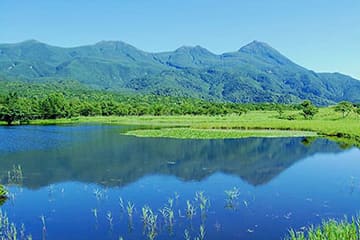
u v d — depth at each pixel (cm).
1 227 2955
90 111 18675
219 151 6862
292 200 3666
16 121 15188
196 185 4309
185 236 2744
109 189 4125
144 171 5078
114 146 7494
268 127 11150
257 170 5166
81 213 3291
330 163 5706
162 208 3422
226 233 2800
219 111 19038
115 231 2861
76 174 4888
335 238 2203
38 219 3150
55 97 16838
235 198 3731
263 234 2780
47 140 8538
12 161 5856
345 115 15662
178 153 6612
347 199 3700
